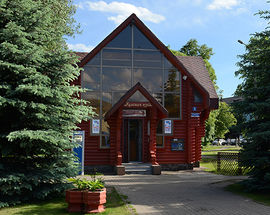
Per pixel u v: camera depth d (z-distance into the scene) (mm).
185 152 20297
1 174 9094
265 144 11453
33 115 9516
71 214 8391
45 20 10391
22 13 10086
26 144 9297
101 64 19172
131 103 17406
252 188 11461
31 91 8984
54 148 10266
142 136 19297
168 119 19984
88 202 8484
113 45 19484
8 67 9156
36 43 10703
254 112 11664
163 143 19859
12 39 9633
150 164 18562
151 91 19734
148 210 8992
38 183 9758
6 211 8609
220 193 11742
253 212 8695
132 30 19766
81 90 11211
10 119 9883
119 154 17922
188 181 15148
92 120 18766
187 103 20375
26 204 9445
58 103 10352
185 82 20438
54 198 10289
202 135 21797
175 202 10102
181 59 24031
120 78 19375
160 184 14133
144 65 19766
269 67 11992
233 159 18531
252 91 11914
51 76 10609
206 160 27516
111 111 16953
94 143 18828
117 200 10305
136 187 13211
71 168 10430
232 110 12820
